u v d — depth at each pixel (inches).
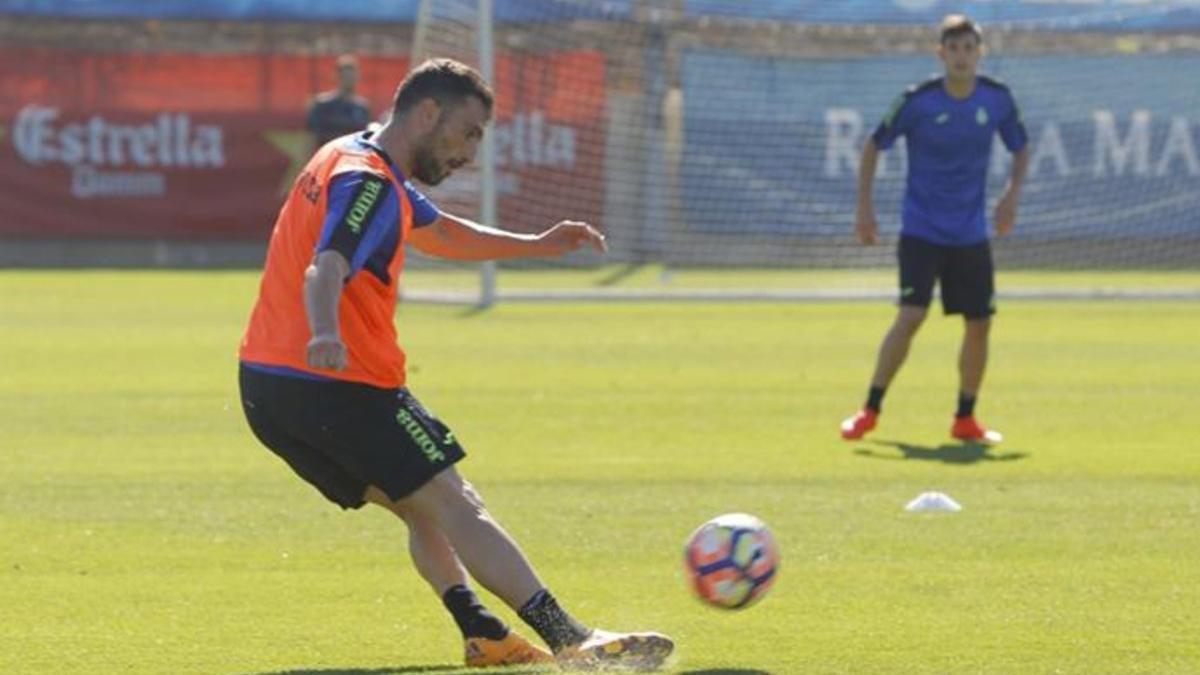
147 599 875.4
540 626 713.0
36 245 3169.3
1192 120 3038.9
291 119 3198.8
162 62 3184.1
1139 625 812.6
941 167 1391.5
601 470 1251.8
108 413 1520.7
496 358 1925.4
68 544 1008.2
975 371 1393.9
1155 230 3043.8
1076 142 3038.9
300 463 730.2
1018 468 1259.8
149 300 2539.4
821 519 1074.1
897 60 3053.6
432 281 2920.8
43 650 778.2
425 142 707.4
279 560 967.0
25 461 1291.8
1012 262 3048.7
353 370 700.0
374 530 1047.6
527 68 3026.6
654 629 810.8
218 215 3193.9
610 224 3056.1
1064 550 984.3
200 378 1740.9
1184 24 3029.0
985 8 3043.8
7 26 3233.3
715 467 1264.8
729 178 3051.2
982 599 867.4
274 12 3309.5
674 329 2245.3
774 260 3058.6
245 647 782.5
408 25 3334.2
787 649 772.6
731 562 740.0
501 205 3034.0
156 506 1120.8
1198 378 1775.3
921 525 1054.4
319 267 665.6
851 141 3043.8
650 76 3038.9
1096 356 1967.3
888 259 3029.0
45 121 3159.5
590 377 1770.4
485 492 1167.6
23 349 1974.7
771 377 1777.8
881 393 1397.6
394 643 789.2
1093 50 3034.0
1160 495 1152.2
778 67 3051.2
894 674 730.8
